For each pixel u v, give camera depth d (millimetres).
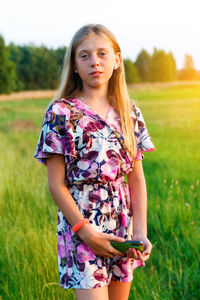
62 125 1992
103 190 2004
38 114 19922
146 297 2719
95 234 1896
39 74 37750
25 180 5359
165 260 3242
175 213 3961
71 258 1974
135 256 1905
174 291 2930
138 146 2256
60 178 1990
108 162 2006
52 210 4195
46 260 3004
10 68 35250
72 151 1957
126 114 2186
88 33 2090
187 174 5691
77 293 1970
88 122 2029
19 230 3584
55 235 3361
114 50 2178
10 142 10422
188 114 13398
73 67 2211
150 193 4750
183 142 8938
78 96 2176
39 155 2010
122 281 2109
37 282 2848
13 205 4305
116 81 2266
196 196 4504
